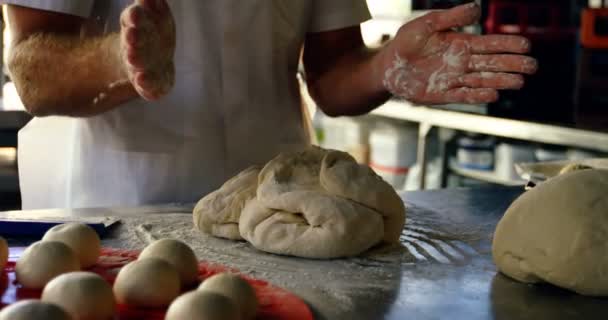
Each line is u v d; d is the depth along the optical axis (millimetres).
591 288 1028
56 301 822
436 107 2965
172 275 914
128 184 1575
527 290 1063
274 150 1658
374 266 1165
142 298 891
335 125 3953
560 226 1056
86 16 1446
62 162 1658
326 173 1278
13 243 1232
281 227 1223
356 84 1642
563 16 2836
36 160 1677
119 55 1239
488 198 1665
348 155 1389
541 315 970
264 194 1271
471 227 1411
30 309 737
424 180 3059
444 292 1050
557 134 2445
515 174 2742
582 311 989
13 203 2285
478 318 955
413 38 1464
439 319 947
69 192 1621
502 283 1091
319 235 1191
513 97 2715
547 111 2758
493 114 2713
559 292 1059
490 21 2730
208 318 777
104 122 1565
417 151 3480
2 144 2186
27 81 1324
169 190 1582
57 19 1392
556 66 2787
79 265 992
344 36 1733
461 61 1421
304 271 1136
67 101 1322
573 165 1556
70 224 1089
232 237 1296
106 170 1580
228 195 1323
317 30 1732
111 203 1588
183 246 1004
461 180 3121
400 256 1220
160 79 1081
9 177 2271
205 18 1565
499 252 1124
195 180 1592
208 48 1574
